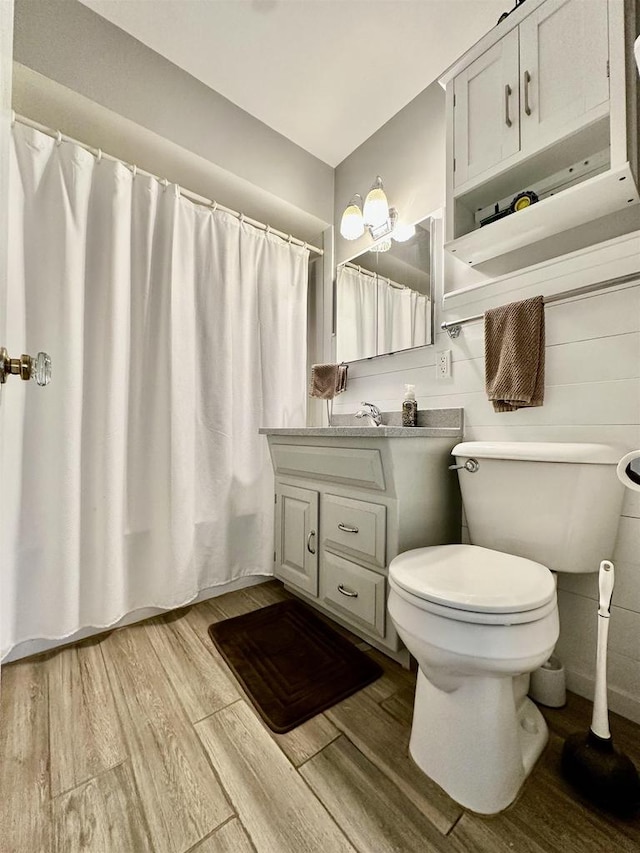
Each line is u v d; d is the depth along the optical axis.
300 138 1.90
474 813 0.76
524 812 0.76
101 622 1.36
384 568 1.21
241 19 1.34
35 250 1.25
